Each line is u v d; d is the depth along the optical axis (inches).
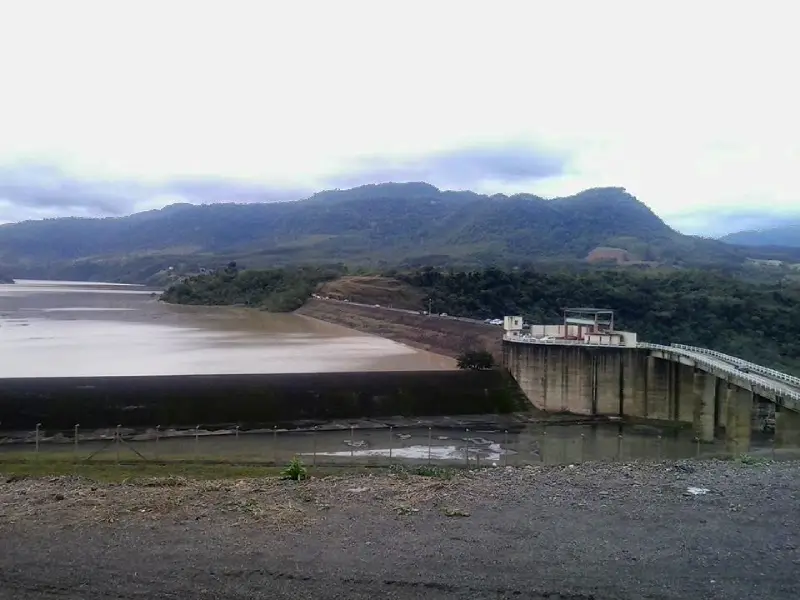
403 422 2807.6
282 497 883.4
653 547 691.4
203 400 2687.0
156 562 648.4
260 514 799.1
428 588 588.4
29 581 608.7
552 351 3272.6
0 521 786.8
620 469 1093.8
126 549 685.3
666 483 959.6
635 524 767.7
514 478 1008.2
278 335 5634.8
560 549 683.4
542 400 3267.7
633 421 3095.5
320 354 4419.3
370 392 2933.1
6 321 6309.1
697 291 5315.0
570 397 3253.0
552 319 5580.7
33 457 2063.2
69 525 766.5
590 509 825.5
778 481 973.2
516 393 3248.0
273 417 2699.3
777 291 5201.8
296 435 2544.3
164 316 7337.6
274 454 2212.1
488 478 1013.8
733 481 974.4
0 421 2438.5
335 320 6909.5
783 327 4820.4
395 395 2967.5
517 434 2721.5
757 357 4434.1
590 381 3243.1
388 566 636.1
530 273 6309.1
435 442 2490.2
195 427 2573.8
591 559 657.0
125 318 6943.9
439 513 808.9
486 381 3213.6
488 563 644.7
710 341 4726.9
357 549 681.6
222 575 616.1
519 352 3326.8
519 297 6013.8
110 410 2568.9
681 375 3117.6
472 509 826.8
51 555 670.5
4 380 2637.8
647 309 5236.2
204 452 2242.9
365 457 2191.2
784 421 2412.6
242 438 2477.9
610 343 3292.3
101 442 2365.9
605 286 5782.5
